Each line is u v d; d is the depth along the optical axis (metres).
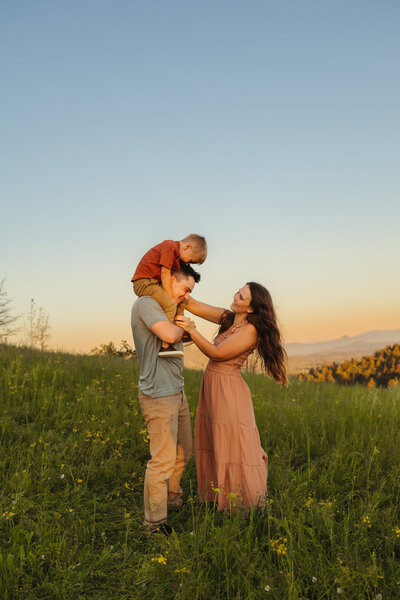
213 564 2.98
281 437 5.82
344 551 3.06
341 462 4.81
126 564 3.22
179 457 4.10
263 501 3.76
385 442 5.43
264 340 4.10
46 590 2.90
